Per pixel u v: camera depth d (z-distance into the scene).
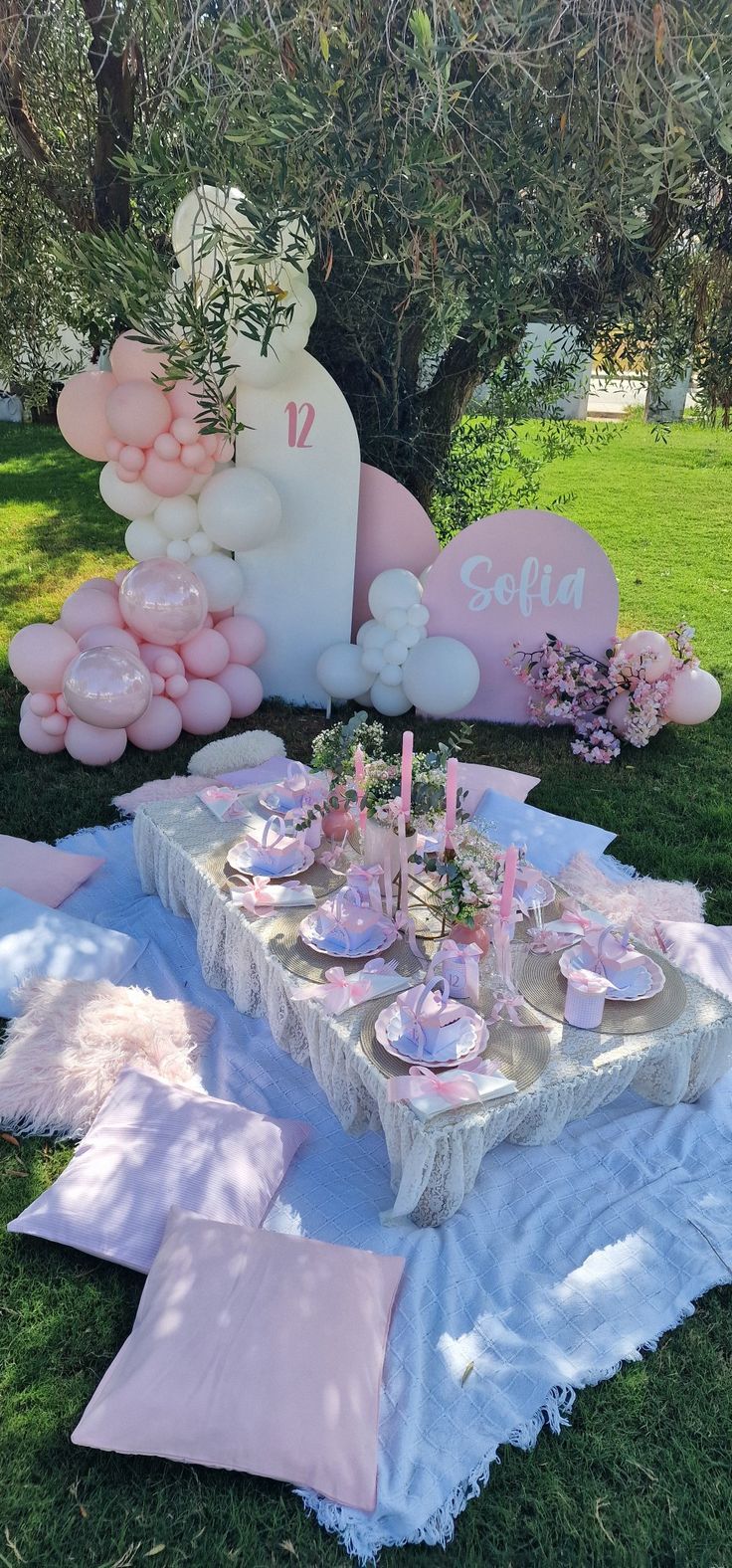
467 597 5.98
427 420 6.82
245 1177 2.84
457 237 3.92
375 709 6.43
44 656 5.21
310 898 3.52
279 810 4.11
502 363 6.71
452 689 5.76
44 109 5.68
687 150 3.83
